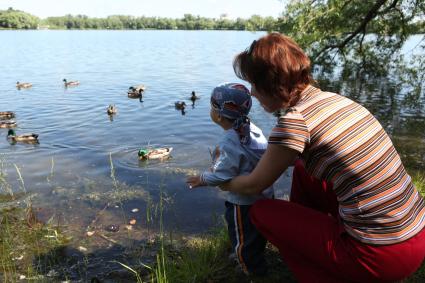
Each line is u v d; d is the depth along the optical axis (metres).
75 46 52.66
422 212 2.38
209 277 3.26
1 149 9.66
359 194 2.26
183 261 3.51
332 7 11.70
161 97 16.80
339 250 2.37
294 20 12.23
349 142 2.25
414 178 5.68
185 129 11.45
